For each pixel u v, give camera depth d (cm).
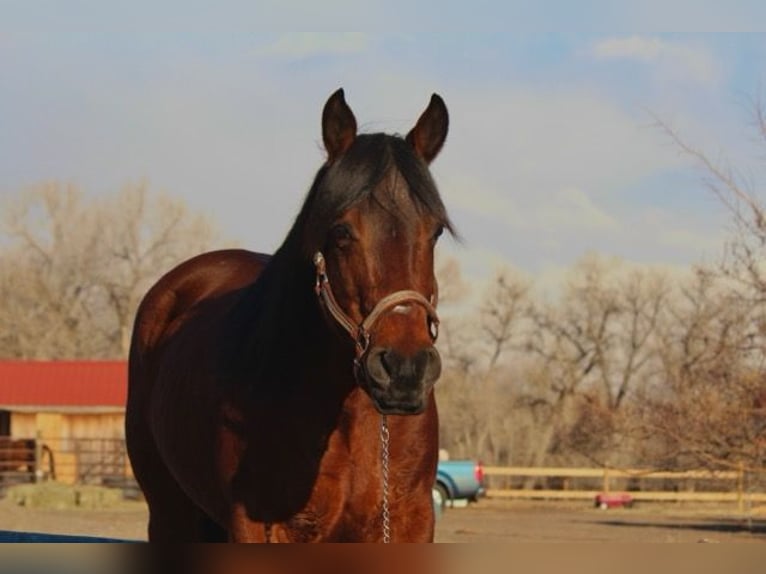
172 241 5931
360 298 483
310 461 540
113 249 5972
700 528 2442
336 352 524
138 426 768
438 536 2170
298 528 546
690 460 2027
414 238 484
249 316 598
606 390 5128
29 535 741
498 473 3522
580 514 3045
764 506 3042
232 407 563
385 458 534
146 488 772
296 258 551
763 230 1650
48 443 4028
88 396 4119
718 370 1870
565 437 3919
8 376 4184
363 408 536
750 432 1864
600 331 5166
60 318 6022
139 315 807
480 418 4744
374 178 490
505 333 5384
